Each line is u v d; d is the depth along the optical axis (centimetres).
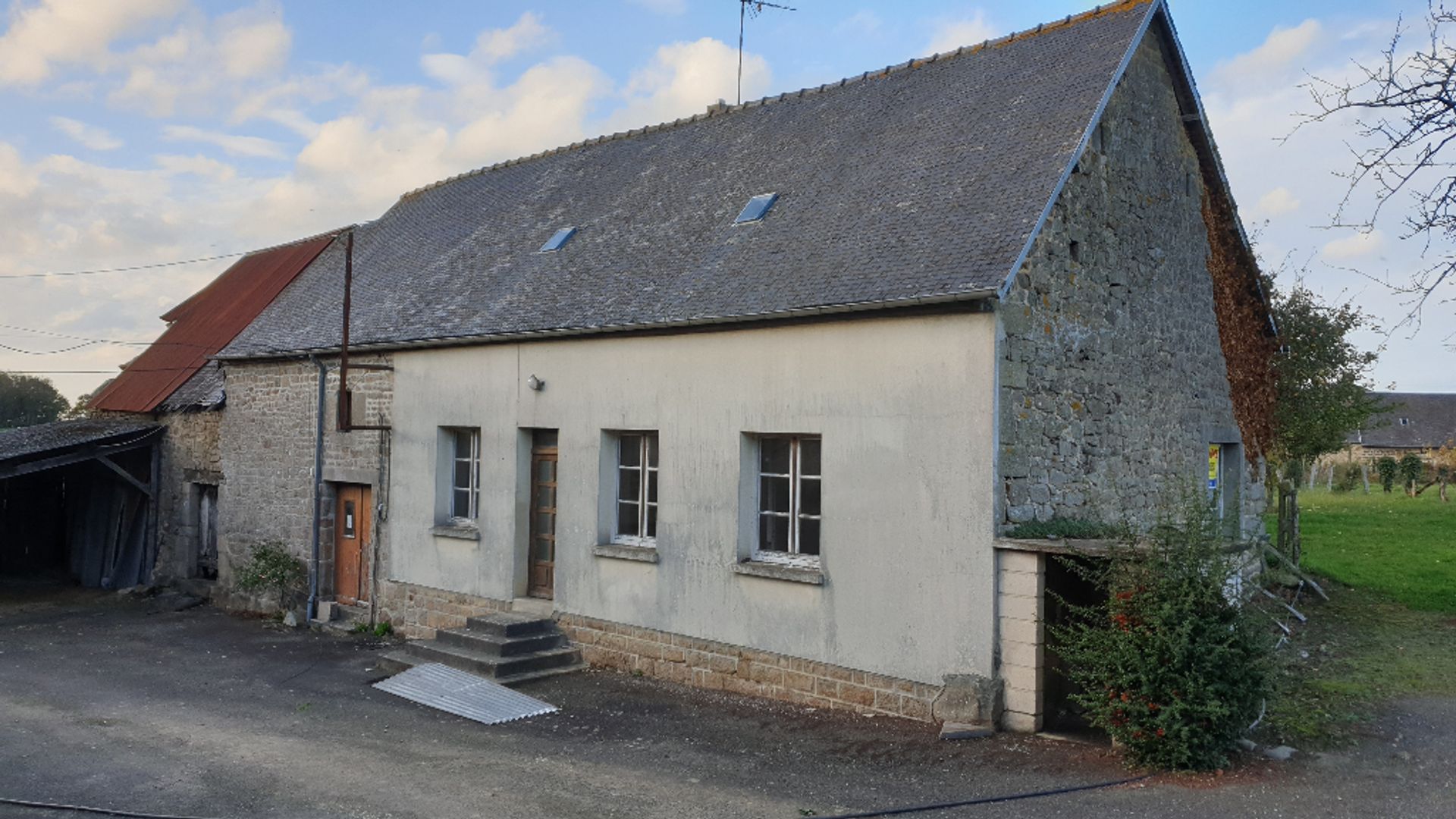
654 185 1412
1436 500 2612
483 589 1277
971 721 829
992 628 835
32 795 746
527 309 1242
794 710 942
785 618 971
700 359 1044
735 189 1263
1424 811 637
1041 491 905
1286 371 1606
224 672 1205
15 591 1897
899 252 941
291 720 973
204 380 1838
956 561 854
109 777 790
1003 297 827
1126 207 1099
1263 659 754
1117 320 1067
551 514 1241
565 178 1628
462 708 994
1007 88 1140
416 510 1372
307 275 1939
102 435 1777
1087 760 756
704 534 1038
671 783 753
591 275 1242
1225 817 632
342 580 1522
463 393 1309
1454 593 1327
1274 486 1580
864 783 732
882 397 902
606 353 1137
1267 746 764
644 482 1131
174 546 1822
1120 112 1101
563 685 1071
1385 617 1206
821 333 947
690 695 1015
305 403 1559
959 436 855
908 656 884
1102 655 754
